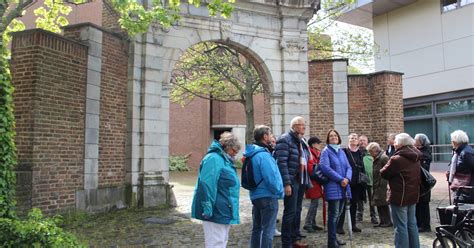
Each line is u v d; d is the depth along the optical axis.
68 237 5.09
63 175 8.96
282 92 13.02
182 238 7.63
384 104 12.88
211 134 31.81
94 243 7.21
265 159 5.61
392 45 24.48
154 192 11.00
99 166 10.02
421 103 23.16
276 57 13.09
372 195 8.90
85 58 9.66
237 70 19.73
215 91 20.53
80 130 9.46
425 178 6.19
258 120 31.50
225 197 5.05
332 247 6.59
